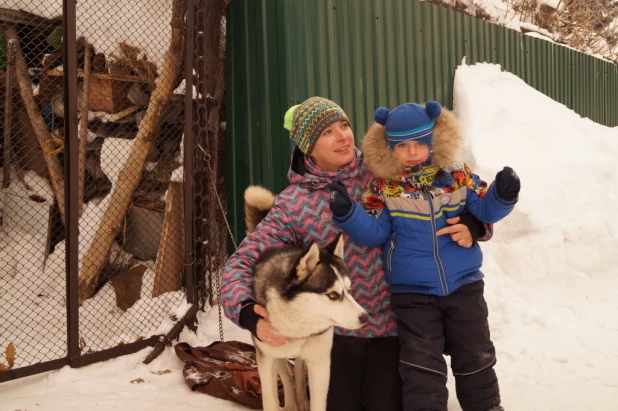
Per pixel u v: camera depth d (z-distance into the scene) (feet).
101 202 15.61
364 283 8.98
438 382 8.13
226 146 16.28
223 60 16.28
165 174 16.02
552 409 9.46
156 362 12.25
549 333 13.35
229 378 10.48
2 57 15.84
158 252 14.92
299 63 14.79
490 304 14.73
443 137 8.43
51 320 13.93
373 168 8.69
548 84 28.09
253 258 8.84
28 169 16.47
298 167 9.65
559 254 17.02
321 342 8.25
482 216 8.36
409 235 8.41
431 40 20.56
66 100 11.70
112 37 15.19
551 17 33.12
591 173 20.04
